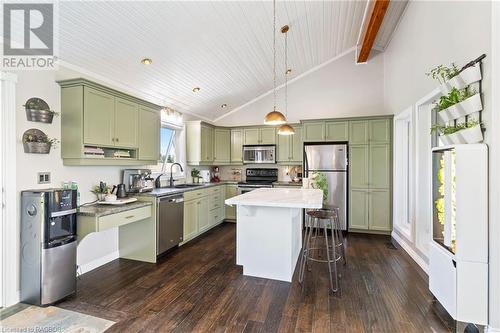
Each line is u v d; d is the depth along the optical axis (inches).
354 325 80.4
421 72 130.1
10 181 91.3
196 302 94.0
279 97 233.8
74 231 101.8
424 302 93.8
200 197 181.5
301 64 208.8
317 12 147.6
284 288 105.0
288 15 139.3
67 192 98.4
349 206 192.7
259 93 233.5
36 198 91.0
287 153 221.3
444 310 88.4
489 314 73.9
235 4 115.3
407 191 172.6
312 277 115.4
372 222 187.3
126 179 140.9
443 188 86.9
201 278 114.2
